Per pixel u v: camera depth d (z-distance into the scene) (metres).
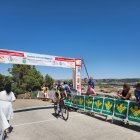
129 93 10.40
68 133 9.02
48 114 13.01
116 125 10.21
